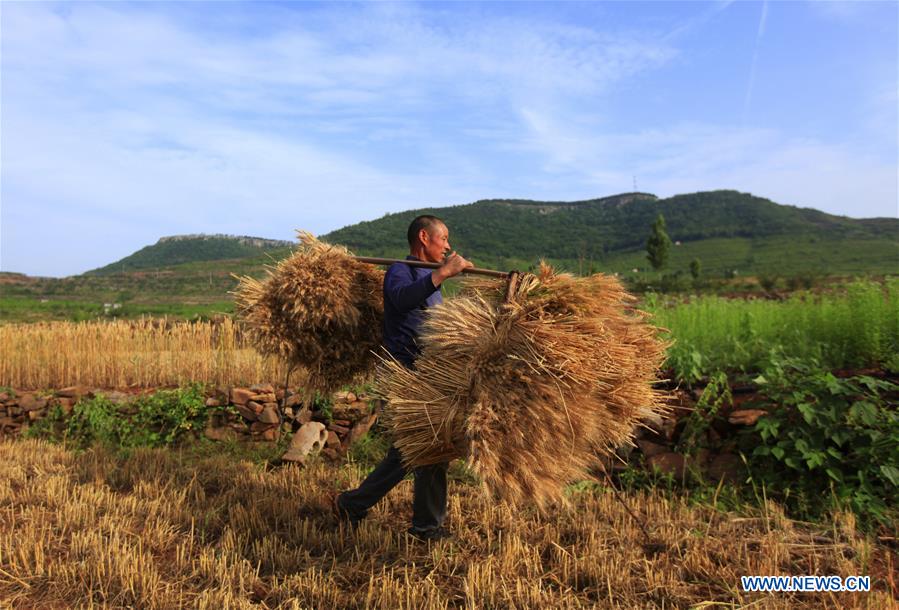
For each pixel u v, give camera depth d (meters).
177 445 6.20
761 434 4.22
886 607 2.74
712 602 2.87
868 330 5.34
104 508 4.17
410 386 3.02
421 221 3.73
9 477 4.86
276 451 5.71
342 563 3.32
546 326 2.85
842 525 3.52
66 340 8.47
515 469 2.77
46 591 3.06
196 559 3.36
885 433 3.91
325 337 4.05
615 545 3.48
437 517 3.52
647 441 4.72
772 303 7.83
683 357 5.32
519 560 3.24
